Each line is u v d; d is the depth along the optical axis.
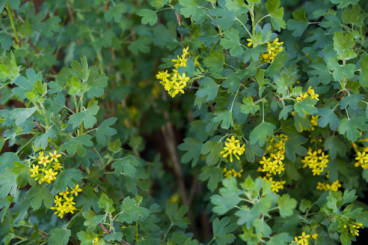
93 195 1.01
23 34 1.13
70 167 1.00
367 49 1.04
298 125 0.98
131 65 1.29
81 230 1.00
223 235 1.01
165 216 1.27
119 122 1.30
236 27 0.99
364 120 0.97
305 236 0.97
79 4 1.28
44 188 0.98
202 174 1.04
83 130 1.02
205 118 1.03
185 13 0.97
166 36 1.12
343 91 0.99
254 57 0.94
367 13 1.06
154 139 1.63
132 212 0.97
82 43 1.27
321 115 0.98
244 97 0.98
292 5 1.25
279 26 0.95
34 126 0.97
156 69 1.37
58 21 1.17
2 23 1.15
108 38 1.22
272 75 0.95
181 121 1.42
